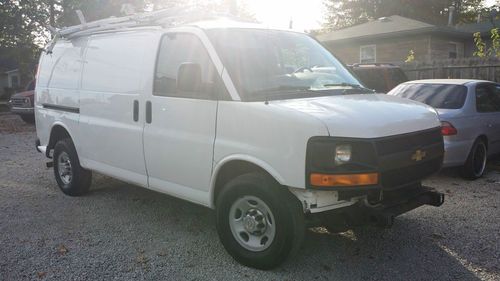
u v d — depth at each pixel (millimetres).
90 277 4082
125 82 5348
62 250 4645
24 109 16141
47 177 7875
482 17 31578
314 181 3697
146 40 5203
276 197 3912
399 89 8289
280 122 3855
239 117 4141
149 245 4785
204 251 4625
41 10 28078
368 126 3762
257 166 4148
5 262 4387
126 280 4031
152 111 4977
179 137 4664
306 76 4812
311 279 4016
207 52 4523
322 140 3674
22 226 5363
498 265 4301
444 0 39906
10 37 28281
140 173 5258
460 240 4879
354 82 5160
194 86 4371
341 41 24250
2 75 42344
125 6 6160
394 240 4875
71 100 6316
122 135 5379
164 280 4027
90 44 6062
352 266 4273
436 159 4426
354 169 3674
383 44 23312
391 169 3826
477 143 7430
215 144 4320
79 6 26000
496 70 13641
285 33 5238
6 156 10008
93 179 7508
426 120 4340
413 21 23734
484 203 6141
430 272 4156
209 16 5523
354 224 4031
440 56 22391
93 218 5633
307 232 5086
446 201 6227
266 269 4145
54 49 6938
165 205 6125
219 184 4500
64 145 6488
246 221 4195
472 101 7480
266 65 4621
